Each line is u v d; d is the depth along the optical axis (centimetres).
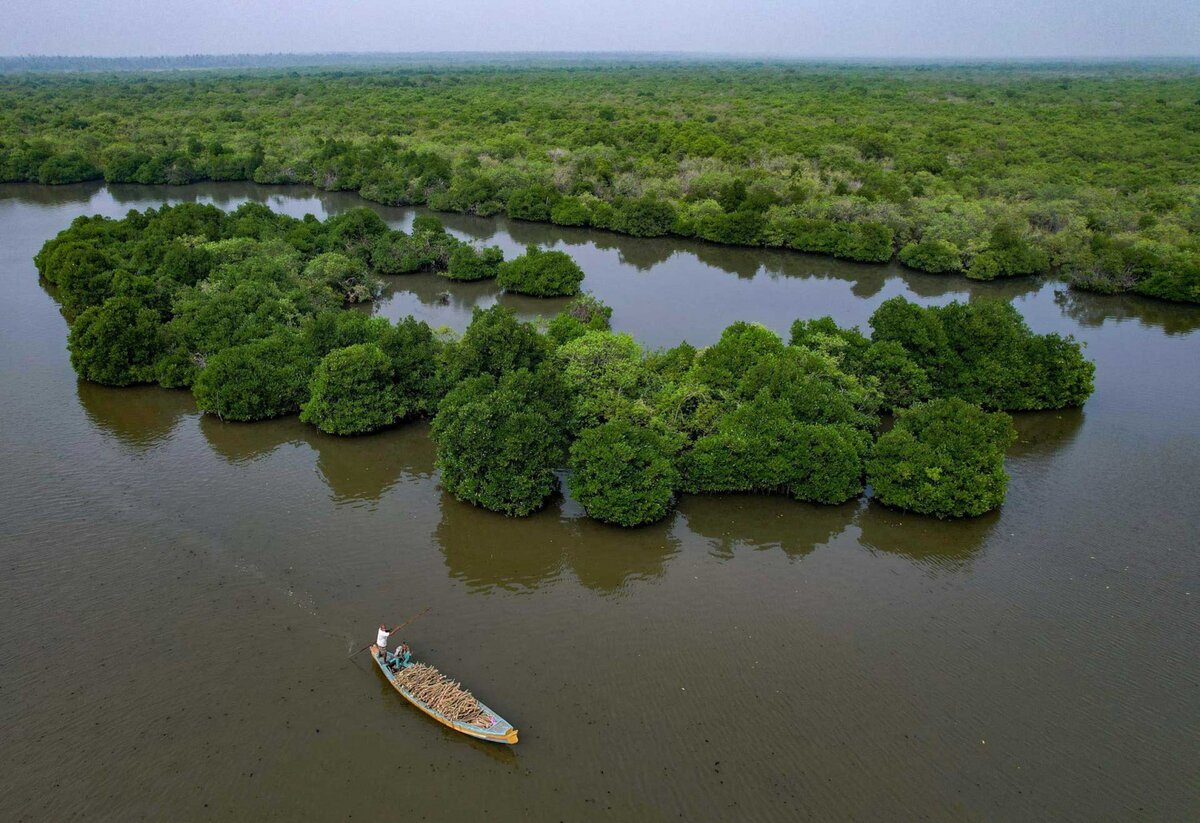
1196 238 9962
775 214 11700
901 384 6003
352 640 3666
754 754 3092
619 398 5322
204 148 16262
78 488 4881
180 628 3706
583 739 3141
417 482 5091
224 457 5331
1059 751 3131
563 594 4047
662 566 4303
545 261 9050
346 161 14712
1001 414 4959
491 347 5666
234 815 2786
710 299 9362
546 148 15812
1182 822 2834
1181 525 4738
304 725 3178
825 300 9369
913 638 3750
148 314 6512
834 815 2845
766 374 5325
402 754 3058
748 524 4706
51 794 2848
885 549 4484
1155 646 3719
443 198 13150
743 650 3656
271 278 7638
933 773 3023
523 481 4575
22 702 3253
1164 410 6375
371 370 5500
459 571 4212
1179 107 19275
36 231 11319
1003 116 18912
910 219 11131
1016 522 4756
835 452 4709
